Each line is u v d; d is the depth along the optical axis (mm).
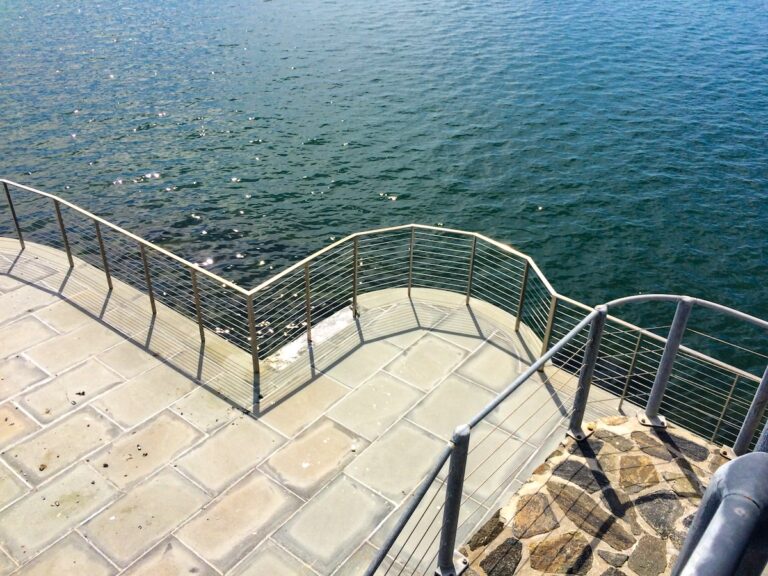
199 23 44500
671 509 4820
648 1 52281
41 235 17422
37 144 24078
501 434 6922
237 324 13094
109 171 21844
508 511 4852
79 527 5895
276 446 6793
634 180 20953
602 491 4988
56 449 6734
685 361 12883
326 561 5598
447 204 19688
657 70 33156
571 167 21953
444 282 15758
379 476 6457
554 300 7414
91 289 9438
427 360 8062
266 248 17125
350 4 50562
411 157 22922
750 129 25266
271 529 5895
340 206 19578
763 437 3668
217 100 29062
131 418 7133
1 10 49906
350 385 7648
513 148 23562
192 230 17969
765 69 33625
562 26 43062
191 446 6777
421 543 5738
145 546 5723
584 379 5199
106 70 33594
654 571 4379
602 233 17953
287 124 26188
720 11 48625
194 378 7750
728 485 2027
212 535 5828
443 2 51469
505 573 4438
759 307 15102
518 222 18625
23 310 8930
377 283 15453
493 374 7836
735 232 18031
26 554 5656
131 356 8094
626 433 5543
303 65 34406
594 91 29828
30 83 31250
